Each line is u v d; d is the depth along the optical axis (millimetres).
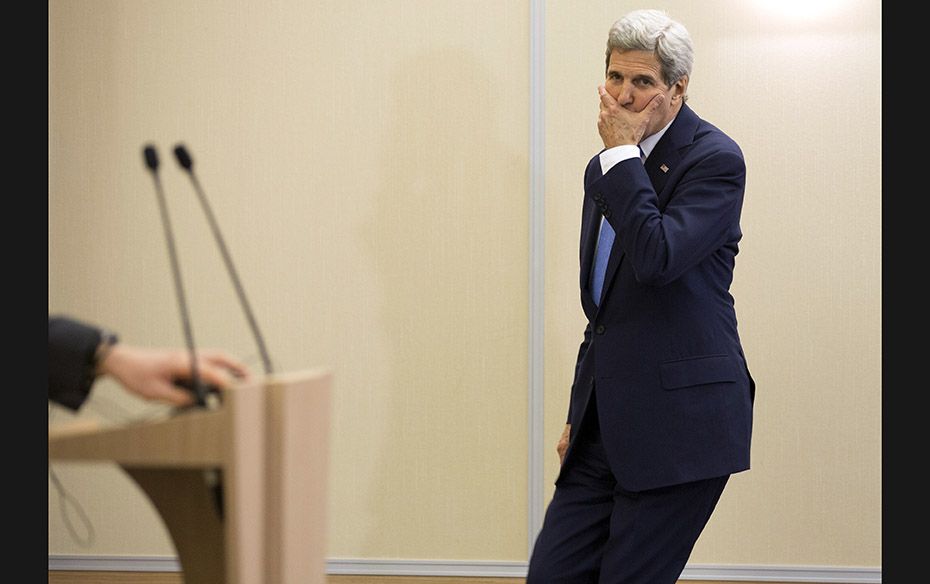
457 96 9359
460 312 9391
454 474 9414
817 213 9164
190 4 9445
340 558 9500
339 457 9477
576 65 9273
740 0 9180
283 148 9445
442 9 9352
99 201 9516
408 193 9383
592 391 6535
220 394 4320
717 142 6293
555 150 9289
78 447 3842
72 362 4309
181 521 4836
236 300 9500
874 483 9156
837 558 9203
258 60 9445
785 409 9219
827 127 9141
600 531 6590
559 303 9320
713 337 6270
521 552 9375
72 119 9500
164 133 9492
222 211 9492
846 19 9125
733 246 6520
